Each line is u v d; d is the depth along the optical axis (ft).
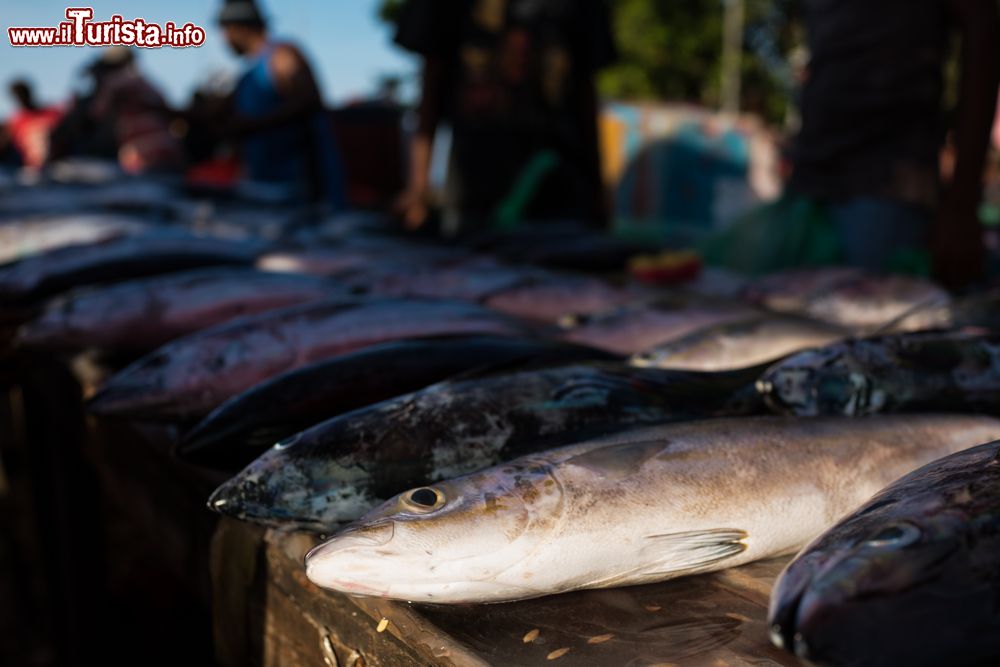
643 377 2.36
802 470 1.95
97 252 4.43
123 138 13.66
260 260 4.82
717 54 41.68
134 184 9.77
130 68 13.57
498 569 1.75
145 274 4.33
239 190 9.64
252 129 9.30
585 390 2.27
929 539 1.46
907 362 2.33
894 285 3.95
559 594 1.85
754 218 6.33
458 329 3.16
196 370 2.81
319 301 3.17
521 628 1.74
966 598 1.39
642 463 1.88
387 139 16.98
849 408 2.28
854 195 5.60
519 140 7.44
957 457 1.73
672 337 3.39
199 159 15.55
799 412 2.30
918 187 5.47
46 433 4.12
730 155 12.50
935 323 3.06
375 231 7.10
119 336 3.44
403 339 2.85
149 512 2.86
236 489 2.06
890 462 2.02
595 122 7.82
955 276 5.24
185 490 2.57
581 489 1.82
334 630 1.95
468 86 7.39
